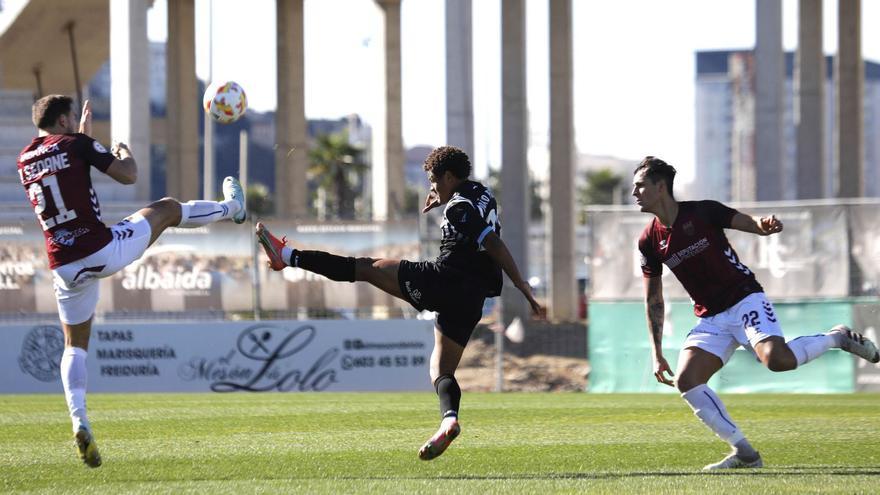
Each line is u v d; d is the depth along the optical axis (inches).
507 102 4707.2
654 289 1065.5
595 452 1184.2
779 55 4441.4
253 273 2812.5
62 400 2043.6
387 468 1053.2
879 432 1364.4
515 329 2096.5
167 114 5777.6
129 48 4158.5
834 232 2453.2
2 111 4682.6
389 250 2822.3
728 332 1019.9
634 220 2559.1
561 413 1663.4
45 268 2775.6
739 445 1021.2
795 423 1485.0
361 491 875.4
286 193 5536.4
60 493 888.9
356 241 2817.4
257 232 1018.7
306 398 2106.3
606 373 2556.6
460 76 4463.6
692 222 1007.0
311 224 2819.9
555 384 2844.5
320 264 1010.1
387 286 1002.1
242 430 1427.2
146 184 4192.9
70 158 970.7
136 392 2642.7
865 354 1015.0
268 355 2669.8
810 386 2407.7
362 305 2824.8
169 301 2797.7
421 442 1277.1
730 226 1007.6
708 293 1017.5
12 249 2768.2
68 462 1098.1
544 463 1091.3
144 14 4180.6
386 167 5472.4
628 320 2546.8
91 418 1600.6
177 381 2655.0
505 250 965.2
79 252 969.5
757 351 984.9
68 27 7091.5
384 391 2674.7
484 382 2886.3
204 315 2802.7
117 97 4190.5
